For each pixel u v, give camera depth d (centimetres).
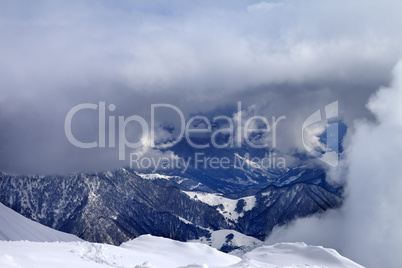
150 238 15600
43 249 8894
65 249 9144
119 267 8581
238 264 12181
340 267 12238
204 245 15350
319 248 13288
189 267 8425
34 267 7125
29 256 7694
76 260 8294
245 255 13538
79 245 9844
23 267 6994
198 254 14450
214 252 15012
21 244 9212
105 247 10281
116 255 9862
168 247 15000
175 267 10800
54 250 8938
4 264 6706
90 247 9875
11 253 7694
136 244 15088
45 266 7319
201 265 8425
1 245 8975
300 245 13550
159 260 11712
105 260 8844
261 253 13438
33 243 9575
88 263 8225
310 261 12688
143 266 8556
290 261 12469
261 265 11819
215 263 13875
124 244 15300
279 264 12150
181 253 14488
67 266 7556
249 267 11338
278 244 13888
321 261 12675
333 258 12694
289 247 13550
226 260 14550
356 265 12488
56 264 7594
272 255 13100
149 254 13362
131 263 9394
